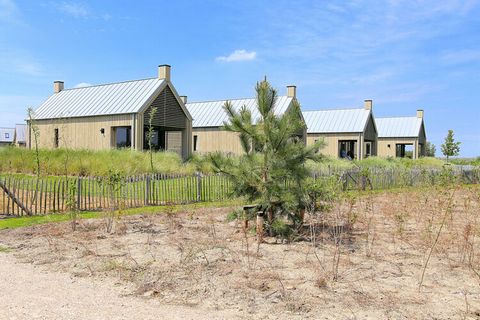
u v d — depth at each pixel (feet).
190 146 98.32
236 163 28.32
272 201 27.71
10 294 17.08
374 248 25.75
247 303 16.33
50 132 102.22
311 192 28.73
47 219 34.30
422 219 36.27
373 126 139.33
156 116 90.48
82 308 15.66
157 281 18.79
